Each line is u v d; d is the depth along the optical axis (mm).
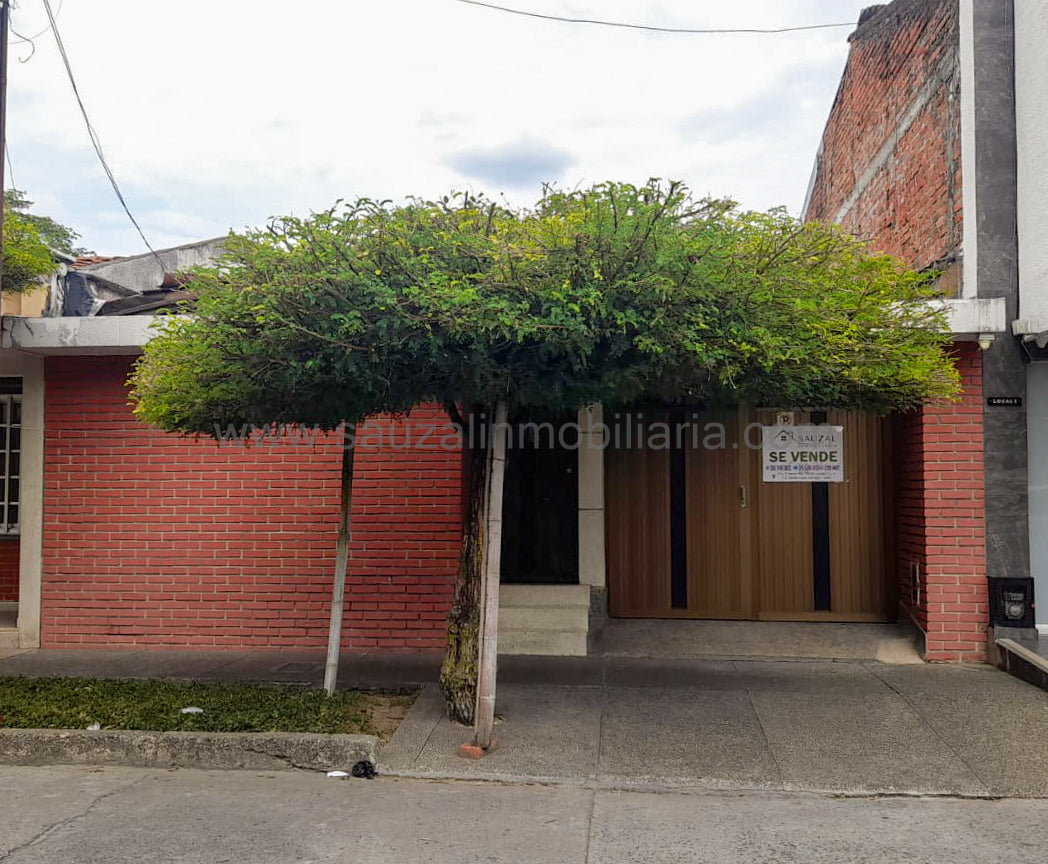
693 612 8664
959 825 4688
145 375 6746
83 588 8711
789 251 5762
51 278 11188
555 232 5289
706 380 5539
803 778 5305
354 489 8469
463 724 6137
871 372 5539
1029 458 7773
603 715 6355
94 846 4430
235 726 5836
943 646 7703
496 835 4562
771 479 8664
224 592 8578
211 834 4578
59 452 8781
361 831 4617
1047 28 7457
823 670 7535
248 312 5258
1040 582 7750
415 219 5492
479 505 6289
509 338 4957
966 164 8086
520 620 8242
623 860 4258
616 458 8797
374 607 8430
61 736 5750
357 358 5121
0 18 7297
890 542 8578
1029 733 5930
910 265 10266
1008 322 7754
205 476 8633
